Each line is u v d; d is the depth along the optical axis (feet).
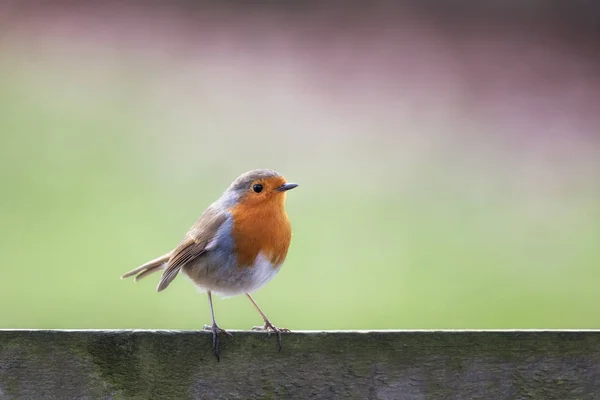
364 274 39.04
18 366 16.57
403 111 62.13
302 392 17.17
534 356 17.11
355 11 78.43
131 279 37.04
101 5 74.38
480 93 65.21
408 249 42.09
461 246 42.65
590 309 36.42
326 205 47.11
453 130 59.21
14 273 36.99
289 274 38.88
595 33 74.23
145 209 43.68
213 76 64.39
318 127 58.44
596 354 17.11
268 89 63.82
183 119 57.00
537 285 38.70
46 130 52.75
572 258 41.68
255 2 78.79
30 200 43.93
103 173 48.16
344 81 66.59
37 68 62.34
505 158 55.26
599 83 66.33
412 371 17.15
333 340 17.24
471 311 36.22
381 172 52.42
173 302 35.70
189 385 17.02
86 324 34.40
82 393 16.67
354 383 17.17
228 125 56.95
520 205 48.39
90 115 55.83
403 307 36.22
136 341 16.92
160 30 70.90
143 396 16.85
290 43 71.87
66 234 40.55
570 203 48.78
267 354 17.20
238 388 17.12
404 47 72.64
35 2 72.33
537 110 62.49
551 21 76.33
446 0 78.79
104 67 63.72
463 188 50.42
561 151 56.18
